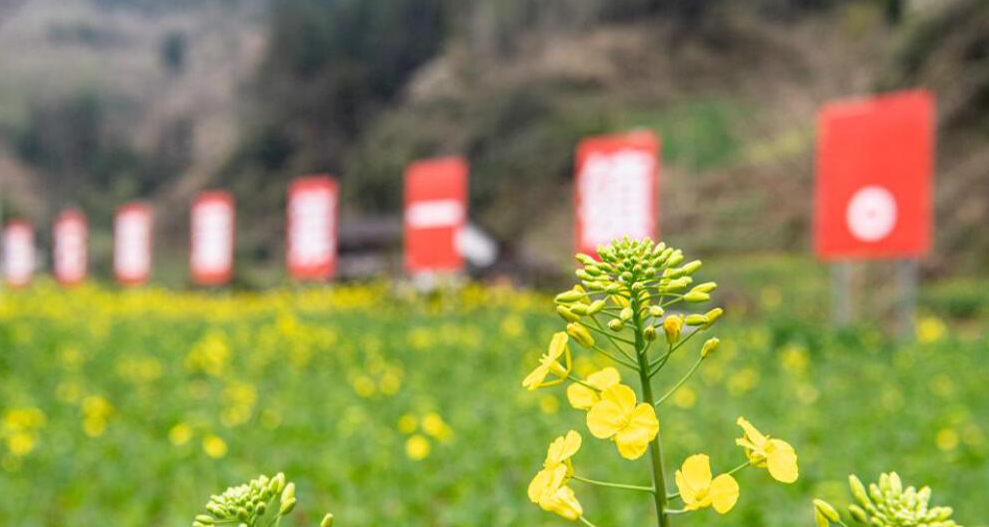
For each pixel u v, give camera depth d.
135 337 14.04
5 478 6.47
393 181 73.50
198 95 137.50
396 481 6.23
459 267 16.27
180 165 126.06
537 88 70.81
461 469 6.39
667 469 6.42
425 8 95.31
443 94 77.25
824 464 6.38
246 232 88.38
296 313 17.25
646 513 5.38
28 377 10.78
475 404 8.83
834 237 13.43
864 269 26.61
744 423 1.37
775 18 66.75
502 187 64.88
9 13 173.38
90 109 139.38
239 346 12.77
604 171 14.45
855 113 13.23
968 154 29.83
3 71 148.12
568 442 1.38
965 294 23.27
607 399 1.32
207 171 101.44
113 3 183.00
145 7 180.75
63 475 6.55
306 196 20.09
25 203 120.38
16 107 137.88
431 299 18.42
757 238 39.94
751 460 1.33
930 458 6.51
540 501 1.36
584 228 14.55
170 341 13.65
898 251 12.90
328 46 98.19
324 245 19.91
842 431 7.80
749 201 42.44
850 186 13.26
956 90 31.09
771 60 64.00
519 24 79.94
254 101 105.19
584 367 9.11
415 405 8.75
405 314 17.28
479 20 81.81
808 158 42.47
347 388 9.96
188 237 97.62
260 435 7.55
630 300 1.44
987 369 11.06
